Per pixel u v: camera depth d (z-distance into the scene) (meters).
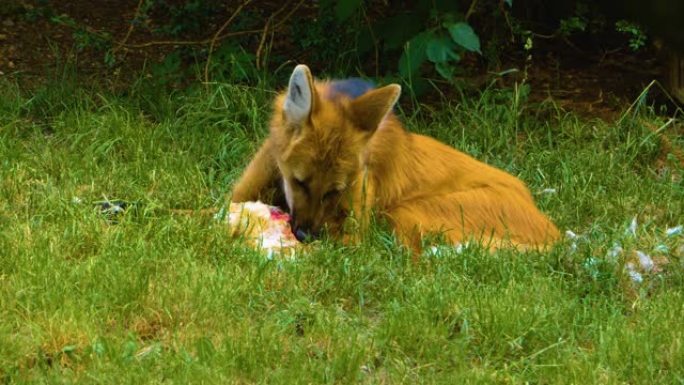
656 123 13.73
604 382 6.76
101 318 7.34
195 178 11.02
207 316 7.53
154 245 8.73
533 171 12.38
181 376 6.48
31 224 9.14
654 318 7.81
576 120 13.63
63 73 14.37
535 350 7.41
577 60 16.66
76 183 10.63
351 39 14.91
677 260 9.49
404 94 14.29
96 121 12.51
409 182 10.11
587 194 11.52
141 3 15.83
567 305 8.04
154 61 15.55
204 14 16.61
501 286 8.33
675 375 6.90
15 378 6.41
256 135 12.67
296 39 15.86
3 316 7.27
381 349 7.28
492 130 13.24
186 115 13.07
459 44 12.94
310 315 7.68
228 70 14.56
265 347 6.98
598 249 9.58
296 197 9.27
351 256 8.90
